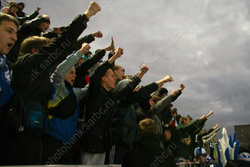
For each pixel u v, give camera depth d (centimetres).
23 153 159
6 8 516
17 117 158
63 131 212
